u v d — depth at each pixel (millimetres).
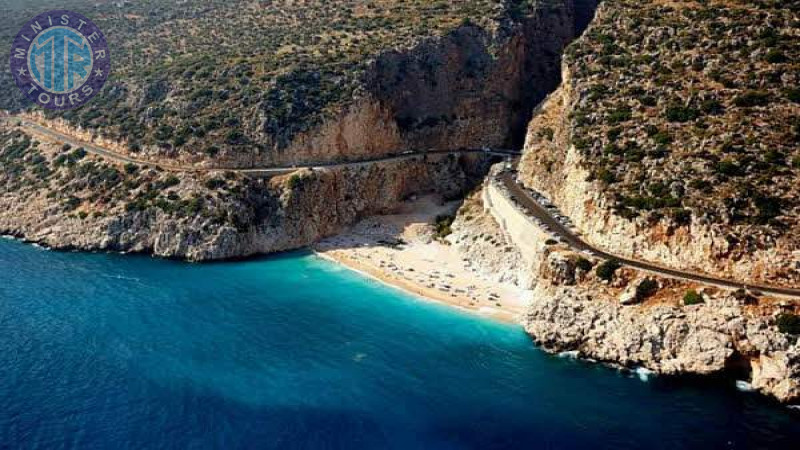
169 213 128000
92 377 82875
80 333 93812
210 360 87688
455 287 112625
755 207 87312
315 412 76938
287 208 132250
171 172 135500
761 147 93938
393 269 121062
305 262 125938
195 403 78000
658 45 122625
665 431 72812
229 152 138625
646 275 88062
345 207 141625
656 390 79875
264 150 139875
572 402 78312
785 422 73312
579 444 71312
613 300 88188
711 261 87562
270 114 142500
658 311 83625
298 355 89562
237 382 82750
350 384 82688
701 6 126312
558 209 118125
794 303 78188
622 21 134250
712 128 100062
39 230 134000
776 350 76188
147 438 71750
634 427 73625
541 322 92312
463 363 87562
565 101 133500
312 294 110500
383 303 107188
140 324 97312
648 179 98500
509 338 94562
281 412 76812
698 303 82375
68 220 132375
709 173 93312
